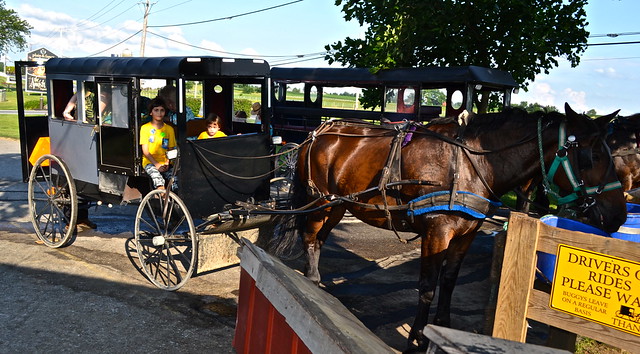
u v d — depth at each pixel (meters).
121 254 6.70
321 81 12.58
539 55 11.02
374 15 11.23
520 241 3.27
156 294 5.46
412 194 4.30
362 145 4.86
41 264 6.16
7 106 41.03
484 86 10.30
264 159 6.37
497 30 10.80
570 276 3.06
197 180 5.57
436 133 4.32
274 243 5.88
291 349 2.59
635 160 5.51
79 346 4.28
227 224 5.40
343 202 4.92
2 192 10.37
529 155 4.02
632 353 2.85
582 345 4.56
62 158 7.03
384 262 6.96
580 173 3.76
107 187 6.45
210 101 7.04
